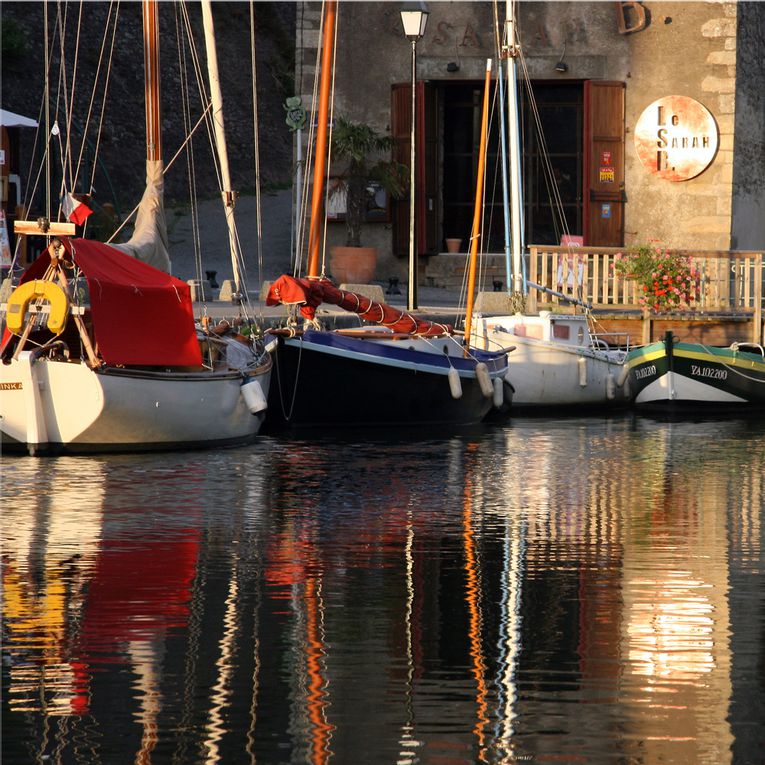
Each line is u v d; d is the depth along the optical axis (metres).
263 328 78.19
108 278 59.22
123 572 37.19
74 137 148.00
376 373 72.19
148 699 26.39
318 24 112.44
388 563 38.75
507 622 32.00
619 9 111.38
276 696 26.56
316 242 72.12
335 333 72.25
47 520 44.94
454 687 27.14
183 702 26.25
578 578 36.81
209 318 70.19
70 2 171.75
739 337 95.44
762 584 36.12
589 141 111.75
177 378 60.66
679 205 112.00
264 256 124.31
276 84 187.62
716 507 49.06
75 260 58.69
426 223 113.38
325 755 23.75
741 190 114.12
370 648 29.80
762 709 25.94
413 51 89.69
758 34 118.25
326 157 89.62
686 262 96.94
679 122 111.44
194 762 23.48
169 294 61.25
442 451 65.12
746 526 45.03
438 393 74.44
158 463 58.34
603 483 55.19
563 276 95.00
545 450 66.25
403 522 45.53
